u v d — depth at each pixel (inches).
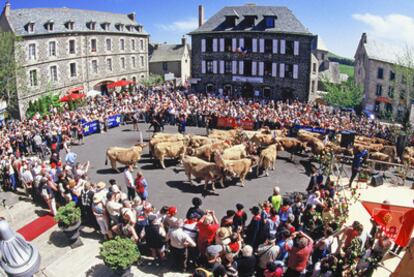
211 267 338.3
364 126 939.3
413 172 692.7
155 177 633.0
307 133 811.4
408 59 1472.7
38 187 482.0
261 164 637.9
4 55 1196.5
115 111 1056.8
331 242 343.3
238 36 1585.9
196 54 1702.8
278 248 326.6
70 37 1514.5
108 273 351.6
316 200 426.3
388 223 342.0
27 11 1380.4
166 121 1081.4
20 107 1270.9
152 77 2092.8
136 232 379.6
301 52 1501.0
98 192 415.5
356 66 2022.6
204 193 561.6
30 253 174.1
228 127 1021.8
